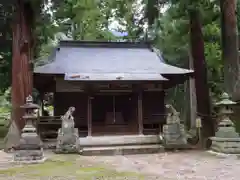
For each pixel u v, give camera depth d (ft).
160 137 40.98
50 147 38.68
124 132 46.29
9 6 40.70
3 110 86.79
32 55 42.32
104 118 51.24
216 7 46.68
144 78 41.11
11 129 37.47
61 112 45.78
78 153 34.71
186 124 61.11
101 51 55.67
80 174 22.03
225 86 39.93
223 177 20.59
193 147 39.09
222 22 40.75
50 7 43.96
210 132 41.24
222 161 28.35
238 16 48.73
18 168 24.88
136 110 46.29
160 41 70.08
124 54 55.06
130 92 47.85
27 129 29.30
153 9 46.11
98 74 43.01
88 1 73.31
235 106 38.04
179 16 48.65
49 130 44.09
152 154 34.78
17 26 39.96
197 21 45.21
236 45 39.37
